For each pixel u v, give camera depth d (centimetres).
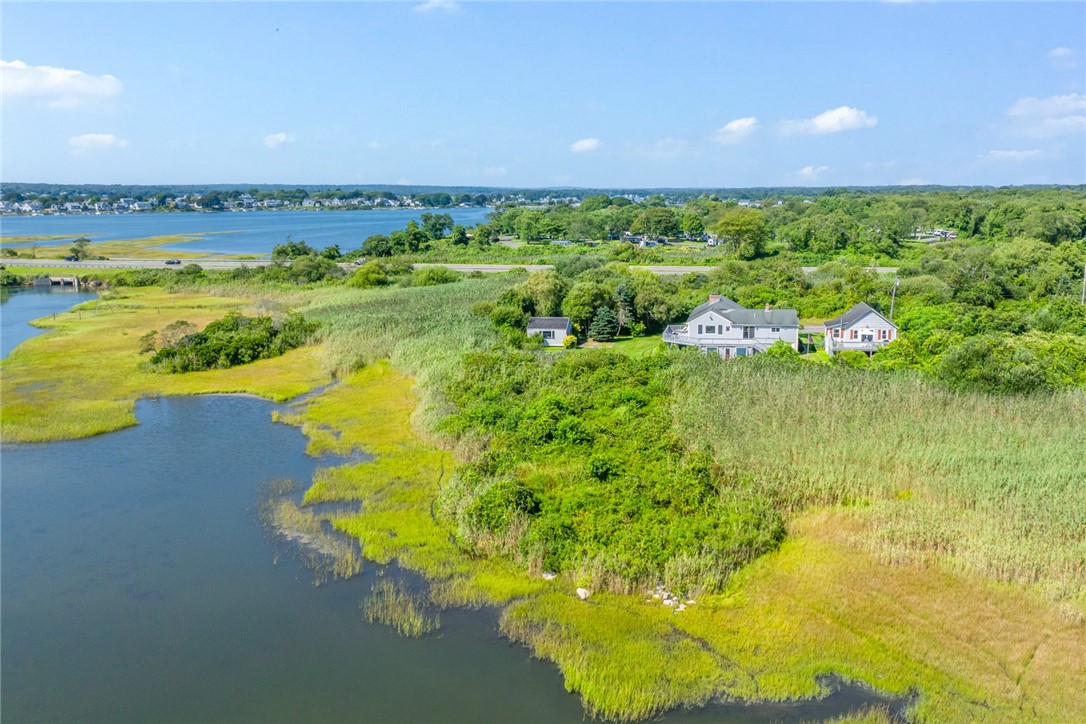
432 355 6044
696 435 3925
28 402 5156
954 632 2461
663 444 3716
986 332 6156
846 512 3275
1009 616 2538
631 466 3538
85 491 3719
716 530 2981
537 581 2820
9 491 3712
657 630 2511
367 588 2811
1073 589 2634
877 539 3008
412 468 3969
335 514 3453
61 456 4203
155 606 2688
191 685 2258
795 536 3094
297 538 3212
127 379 5834
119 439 4506
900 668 2303
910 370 5056
